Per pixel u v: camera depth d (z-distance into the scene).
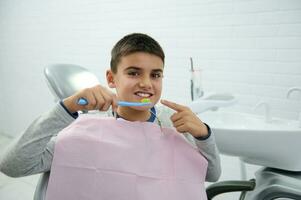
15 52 3.04
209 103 1.18
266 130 1.00
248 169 1.81
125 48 0.74
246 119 1.32
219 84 1.82
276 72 1.62
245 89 1.73
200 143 0.79
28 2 2.77
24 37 2.91
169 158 0.76
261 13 1.60
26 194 2.15
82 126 0.73
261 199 1.08
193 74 1.52
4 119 3.38
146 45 0.74
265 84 1.66
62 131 0.72
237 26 1.69
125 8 2.13
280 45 1.58
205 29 1.81
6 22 3.04
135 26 2.11
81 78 1.07
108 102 0.69
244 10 1.65
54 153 0.70
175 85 2.01
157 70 0.74
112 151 0.72
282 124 1.24
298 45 1.53
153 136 0.76
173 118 0.76
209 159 0.81
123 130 0.74
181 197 0.74
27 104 3.08
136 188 0.71
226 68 1.78
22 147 0.69
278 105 1.64
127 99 0.74
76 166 0.71
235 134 1.04
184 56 1.93
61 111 0.69
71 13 2.46
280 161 1.06
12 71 3.13
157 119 0.84
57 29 2.60
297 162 1.04
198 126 0.76
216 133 1.07
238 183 1.00
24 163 0.69
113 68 0.79
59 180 0.70
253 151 1.06
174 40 1.95
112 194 0.71
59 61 2.66
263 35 1.62
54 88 1.01
